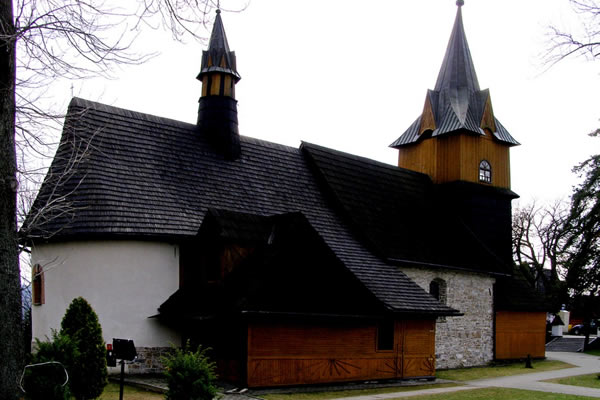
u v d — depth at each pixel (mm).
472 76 34125
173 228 20547
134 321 19719
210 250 20156
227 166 24703
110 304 19484
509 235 33156
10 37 8906
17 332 9672
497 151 33562
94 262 19641
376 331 20766
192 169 23359
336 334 19500
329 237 24297
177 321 19688
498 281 31359
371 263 23766
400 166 35250
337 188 27281
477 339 29188
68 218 19641
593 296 33812
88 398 14008
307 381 18547
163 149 23203
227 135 25219
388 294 21547
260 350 17562
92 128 21719
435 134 32594
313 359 18750
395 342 21484
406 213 29203
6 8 9477
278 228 20438
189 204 21875
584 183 32156
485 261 30047
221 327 18641
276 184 25750
